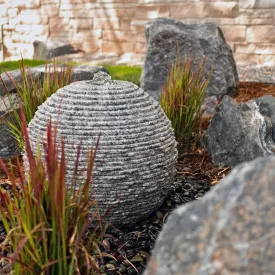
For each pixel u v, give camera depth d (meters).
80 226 2.46
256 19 9.12
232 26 9.33
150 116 3.18
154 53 6.34
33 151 3.18
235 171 1.68
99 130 3.04
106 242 3.12
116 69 8.41
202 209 1.64
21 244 2.19
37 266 2.42
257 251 1.53
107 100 3.12
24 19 11.88
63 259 2.32
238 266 1.53
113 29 10.70
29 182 2.50
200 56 6.31
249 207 1.58
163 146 3.18
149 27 6.51
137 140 3.07
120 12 10.55
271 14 9.00
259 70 8.32
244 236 1.55
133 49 10.54
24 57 11.92
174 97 4.62
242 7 9.20
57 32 11.42
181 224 1.64
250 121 4.41
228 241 1.56
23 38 11.96
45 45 11.00
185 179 4.20
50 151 2.27
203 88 4.82
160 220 3.41
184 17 9.78
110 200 3.07
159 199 3.33
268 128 4.31
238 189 1.62
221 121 4.65
